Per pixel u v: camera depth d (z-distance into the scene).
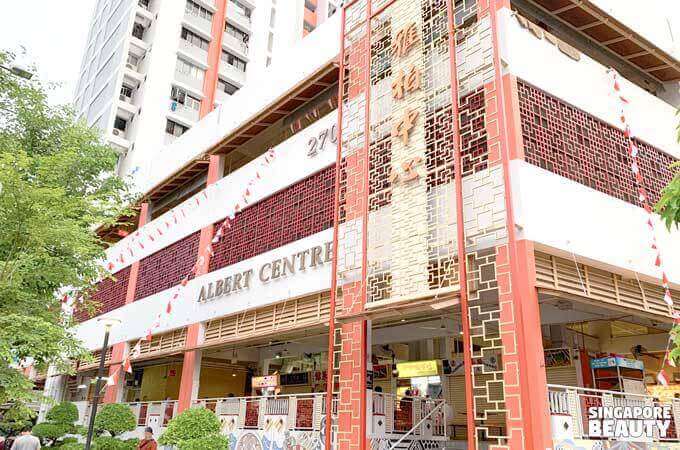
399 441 10.74
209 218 17.84
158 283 20.14
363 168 11.97
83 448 14.41
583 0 11.70
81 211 13.89
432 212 10.34
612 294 10.05
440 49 11.06
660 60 13.66
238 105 18.06
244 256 15.71
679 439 9.38
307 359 19.05
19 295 11.34
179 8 38.12
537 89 10.04
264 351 20.59
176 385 22.14
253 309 14.53
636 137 11.86
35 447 12.77
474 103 10.23
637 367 12.14
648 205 11.31
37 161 13.09
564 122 10.33
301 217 13.99
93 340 24.02
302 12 47.50
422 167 10.59
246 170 16.70
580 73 11.04
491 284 10.48
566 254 9.23
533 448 7.53
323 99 14.84
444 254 9.91
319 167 13.59
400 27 12.22
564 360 12.98
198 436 11.46
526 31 10.27
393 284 10.45
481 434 13.39
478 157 9.65
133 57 37.31
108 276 14.38
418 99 11.20
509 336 8.24
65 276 12.62
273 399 13.06
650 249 10.80
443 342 14.88
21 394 10.88
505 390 8.08
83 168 15.55
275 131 17.09
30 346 10.84
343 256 11.91
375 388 13.88
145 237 22.09
